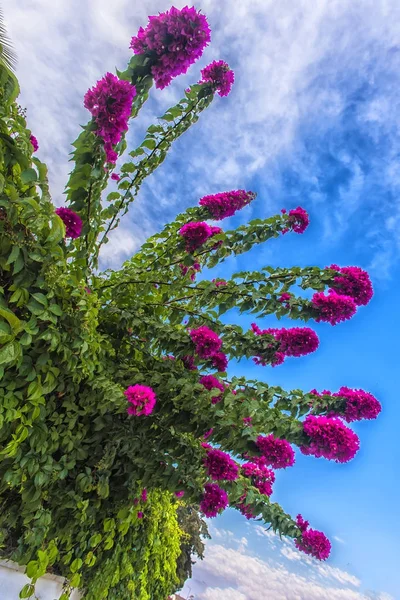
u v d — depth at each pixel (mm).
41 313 1417
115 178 2443
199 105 2342
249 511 2695
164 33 1686
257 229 2408
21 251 1325
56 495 1944
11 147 1243
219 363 2326
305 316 2215
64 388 1909
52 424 1909
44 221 1335
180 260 2418
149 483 2295
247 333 2334
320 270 2281
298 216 2398
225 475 2109
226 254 2408
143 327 2324
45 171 1450
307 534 2537
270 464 2014
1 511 1870
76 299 1611
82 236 2062
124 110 1619
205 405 2033
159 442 2270
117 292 2404
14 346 1291
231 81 2326
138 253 2686
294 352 2172
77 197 1913
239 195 2631
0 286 1376
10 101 1329
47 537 1968
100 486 2021
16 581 1894
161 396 2168
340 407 2131
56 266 1454
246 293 2266
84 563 2221
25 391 1587
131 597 2799
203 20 1716
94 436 2115
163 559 3551
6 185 1187
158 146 2320
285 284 2291
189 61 1756
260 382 2246
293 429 1978
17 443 1553
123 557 2568
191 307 2529
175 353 2223
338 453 1901
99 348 1880
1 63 1239
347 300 2141
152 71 1768
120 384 2191
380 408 2109
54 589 2064
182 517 6305
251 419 2047
